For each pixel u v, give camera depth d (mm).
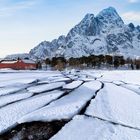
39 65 180750
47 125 16328
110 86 43875
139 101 27062
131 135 14562
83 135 14008
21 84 44875
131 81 58125
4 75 74812
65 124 16172
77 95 30047
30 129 15484
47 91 34219
